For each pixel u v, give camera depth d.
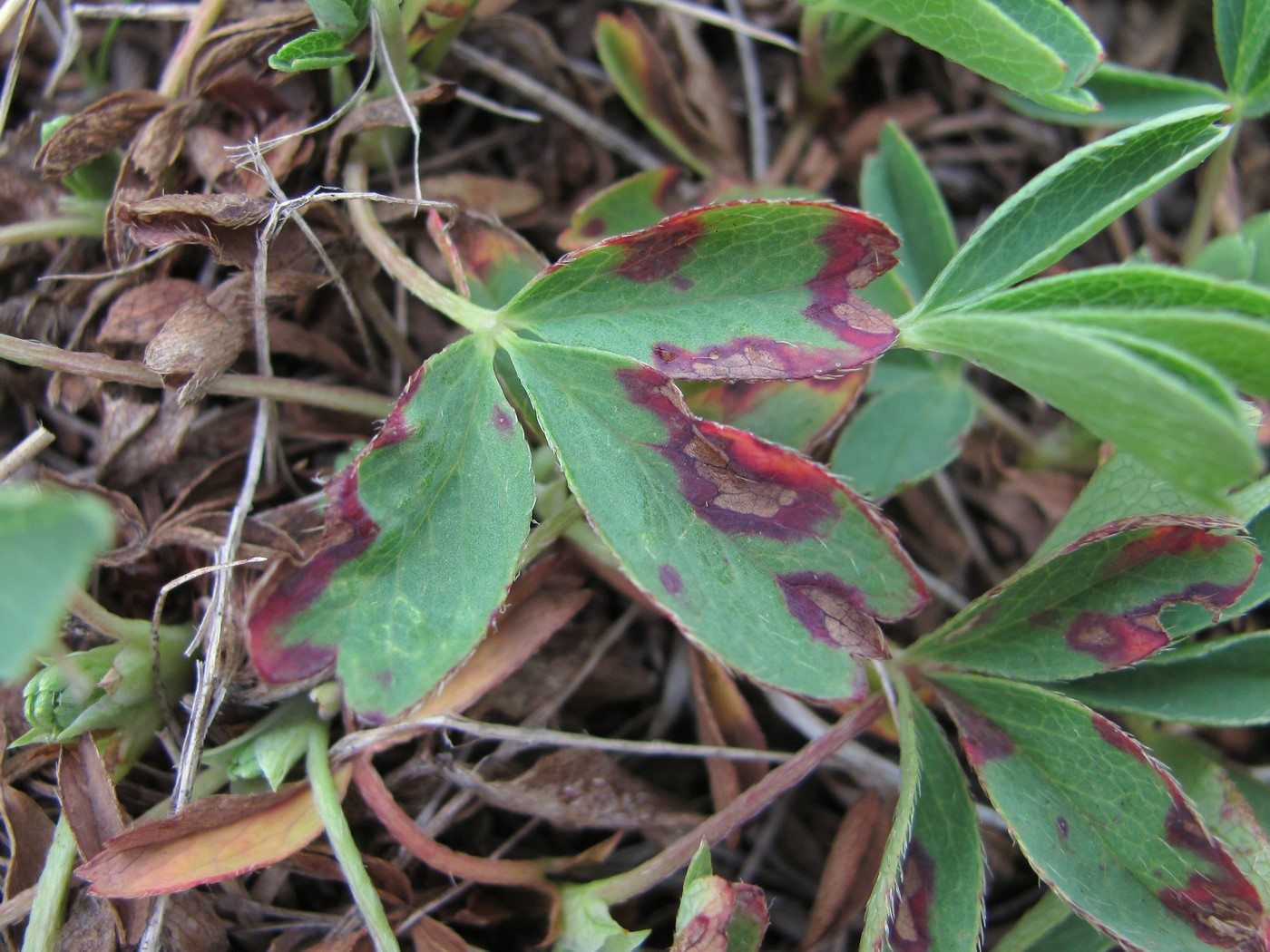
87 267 0.06
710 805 0.06
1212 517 0.05
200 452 0.06
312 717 0.06
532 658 0.06
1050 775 0.05
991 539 0.07
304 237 0.06
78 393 0.06
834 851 0.06
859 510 0.05
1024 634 0.05
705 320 0.05
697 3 0.08
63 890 0.05
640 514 0.05
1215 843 0.05
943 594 0.07
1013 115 0.08
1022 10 0.05
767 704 0.07
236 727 0.06
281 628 0.05
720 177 0.07
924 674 0.05
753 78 0.08
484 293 0.06
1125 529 0.05
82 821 0.05
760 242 0.05
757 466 0.05
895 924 0.05
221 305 0.06
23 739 0.05
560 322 0.05
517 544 0.05
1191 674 0.05
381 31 0.06
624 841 0.06
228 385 0.06
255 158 0.06
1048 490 0.07
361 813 0.06
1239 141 0.08
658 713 0.07
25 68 0.07
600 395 0.05
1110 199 0.05
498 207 0.07
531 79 0.07
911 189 0.07
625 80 0.07
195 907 0.05
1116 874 0.05
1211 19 0.08
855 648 0.05
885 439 0.07
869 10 0.05
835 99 0.08
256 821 0.05
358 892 0.05
